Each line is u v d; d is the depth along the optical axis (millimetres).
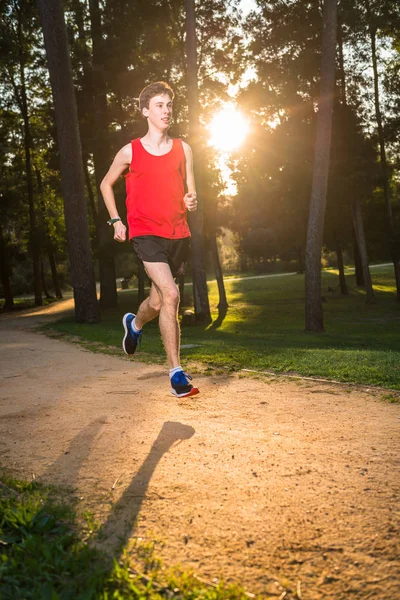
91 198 40375
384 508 2605
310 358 7977
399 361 7281
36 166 46656
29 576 2107
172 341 4160
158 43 31078
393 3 30188
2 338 15430
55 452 3715
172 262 4336
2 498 2883
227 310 36281
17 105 42438
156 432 4078
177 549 2295
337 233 43375
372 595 1926
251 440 3789
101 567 2127
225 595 1915
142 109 4215
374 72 34750
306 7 30359
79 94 31078
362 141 34562
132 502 2795
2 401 5559
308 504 2691
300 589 1985
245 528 2465
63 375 7305
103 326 19719
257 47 31125
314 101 32438
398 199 44719
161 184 4180
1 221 44625
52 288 69125
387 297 40656
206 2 30953
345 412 4586
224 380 6465
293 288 50438
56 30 21219
